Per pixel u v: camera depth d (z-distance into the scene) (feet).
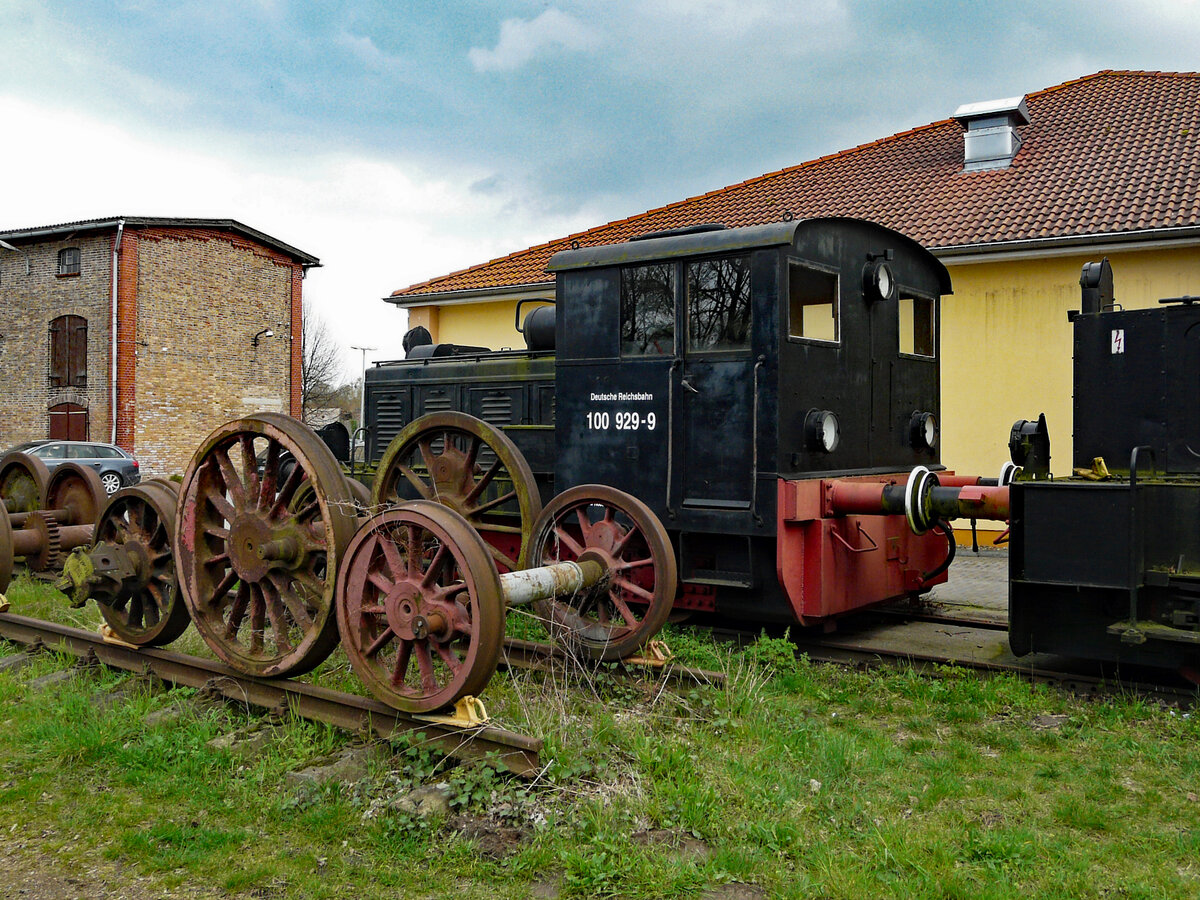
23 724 16.03
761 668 19.07
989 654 21.11
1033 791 13.65
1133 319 19.31
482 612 13.44
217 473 17.44
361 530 14.80
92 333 81.97
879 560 22.34
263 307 93.35
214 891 11.00
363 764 13.91
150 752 14.57
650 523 18.24
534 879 11.02
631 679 17.76
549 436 24.89
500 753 13.38
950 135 53.98
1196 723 15.81
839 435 21.57
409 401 29.66
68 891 11.05
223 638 17.03
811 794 13.20
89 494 27.22
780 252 19.48
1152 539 17.11
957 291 41.98
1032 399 40.52
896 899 10.47
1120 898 10.66
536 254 55.67
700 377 20.74
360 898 10.72
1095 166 43.75
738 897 10.56
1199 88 49.11
